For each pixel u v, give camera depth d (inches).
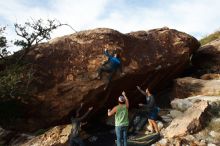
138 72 546.0
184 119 471.8
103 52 526.0
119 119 429.4
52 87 504.4
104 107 559.5
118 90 551.8
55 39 538.3
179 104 526.9
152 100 485.1
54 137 502.0
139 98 599.5
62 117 511.5
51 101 506.0
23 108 507.5
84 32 545.3
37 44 528.4
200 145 412.2
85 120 553.6
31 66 502.6
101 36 537.0
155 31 618.5
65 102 506.0
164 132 471.2
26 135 543.2
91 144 496.7
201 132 446.3
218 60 712.4
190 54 652.7
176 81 624.4
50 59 515.8
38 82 502.3
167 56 588.7
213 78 647.8
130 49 553.9
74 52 524.1
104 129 543.8
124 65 534.6
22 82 494.9
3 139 540.1
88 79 509.7
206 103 494.3
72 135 461.4
